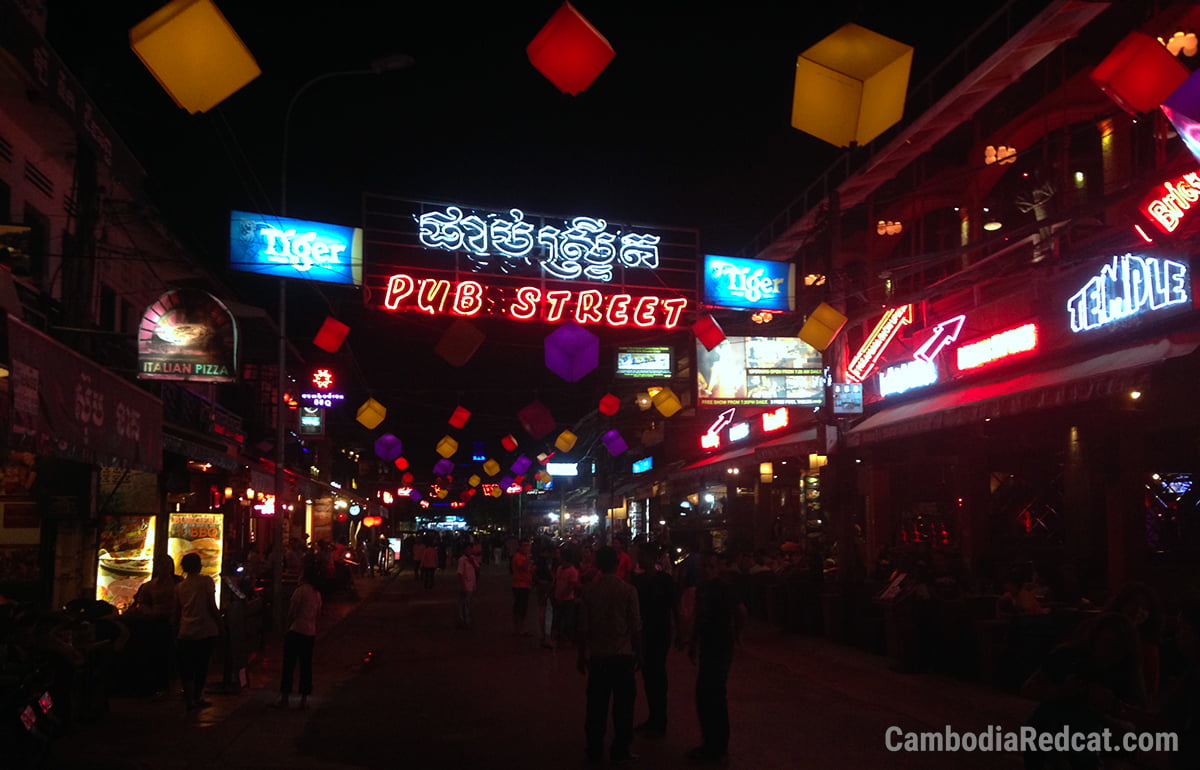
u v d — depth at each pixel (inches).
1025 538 724.0
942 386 700.0
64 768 319.9
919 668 533.6
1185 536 590.6
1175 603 506.3
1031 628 453.4
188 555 440.8
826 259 724.0
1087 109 621.3
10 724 273.6
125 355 581.6
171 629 482.0
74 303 491.2
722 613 339.3
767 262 765.3
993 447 705.6
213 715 424.2
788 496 1161.4
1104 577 610.9
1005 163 653.9
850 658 596.4
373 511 2316.7
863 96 189.0
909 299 703.1
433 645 727.1
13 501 521.7
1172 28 543.8
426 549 1400.1
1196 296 496.1
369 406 734.5
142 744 362.9
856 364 848.9
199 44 184.1
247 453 979.9
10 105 497.7
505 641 754.8
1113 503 577.6
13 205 512.7
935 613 529.3
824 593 689.6
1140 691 215.2
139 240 696.4
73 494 517.7
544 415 661.3
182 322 497.0
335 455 1985.7
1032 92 684.1
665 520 1612.9
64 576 540.1
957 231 780.6
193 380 495.5
